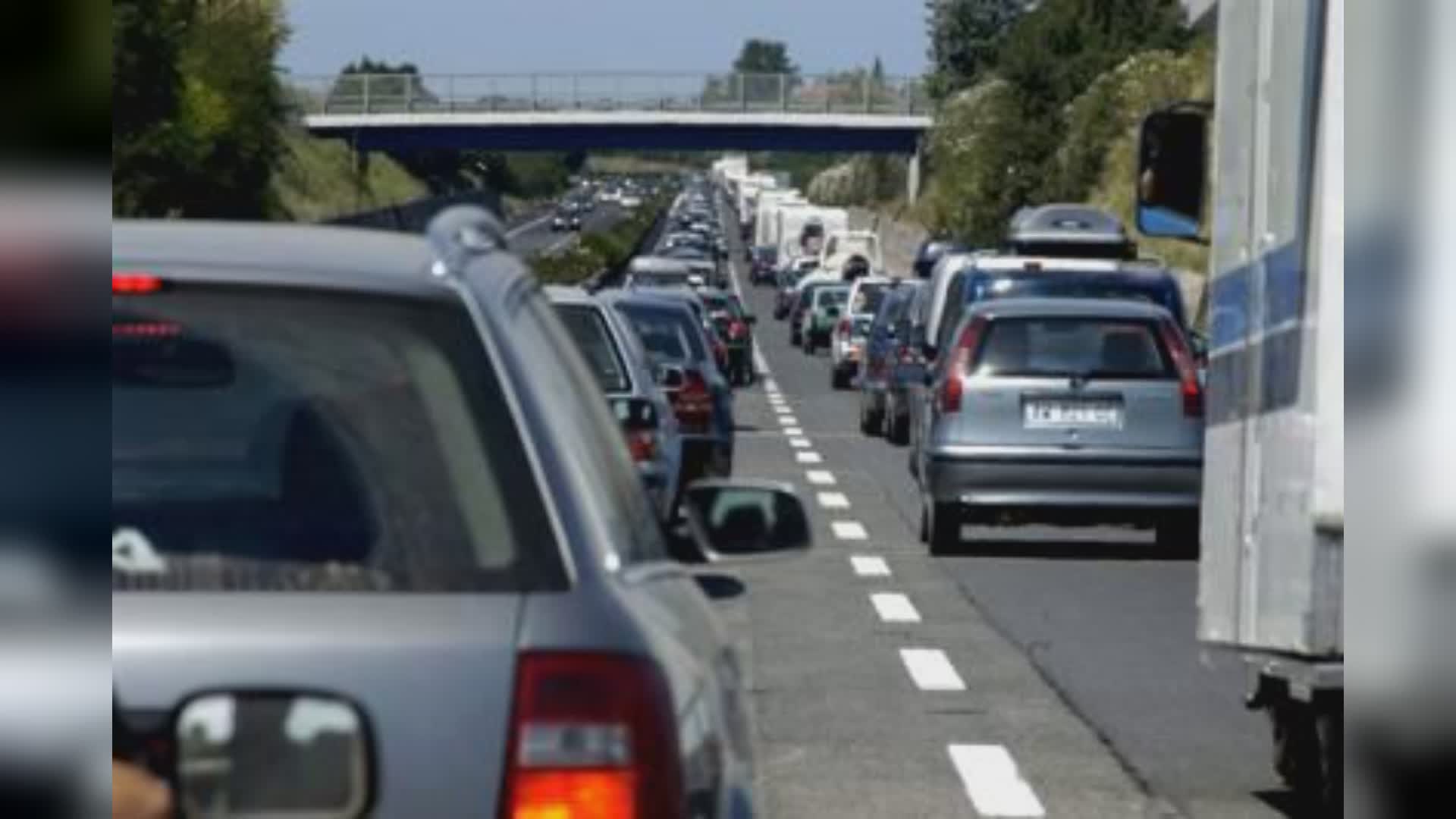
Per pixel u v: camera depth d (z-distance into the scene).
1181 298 78.50
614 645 12.29
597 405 15.89
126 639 11.59
